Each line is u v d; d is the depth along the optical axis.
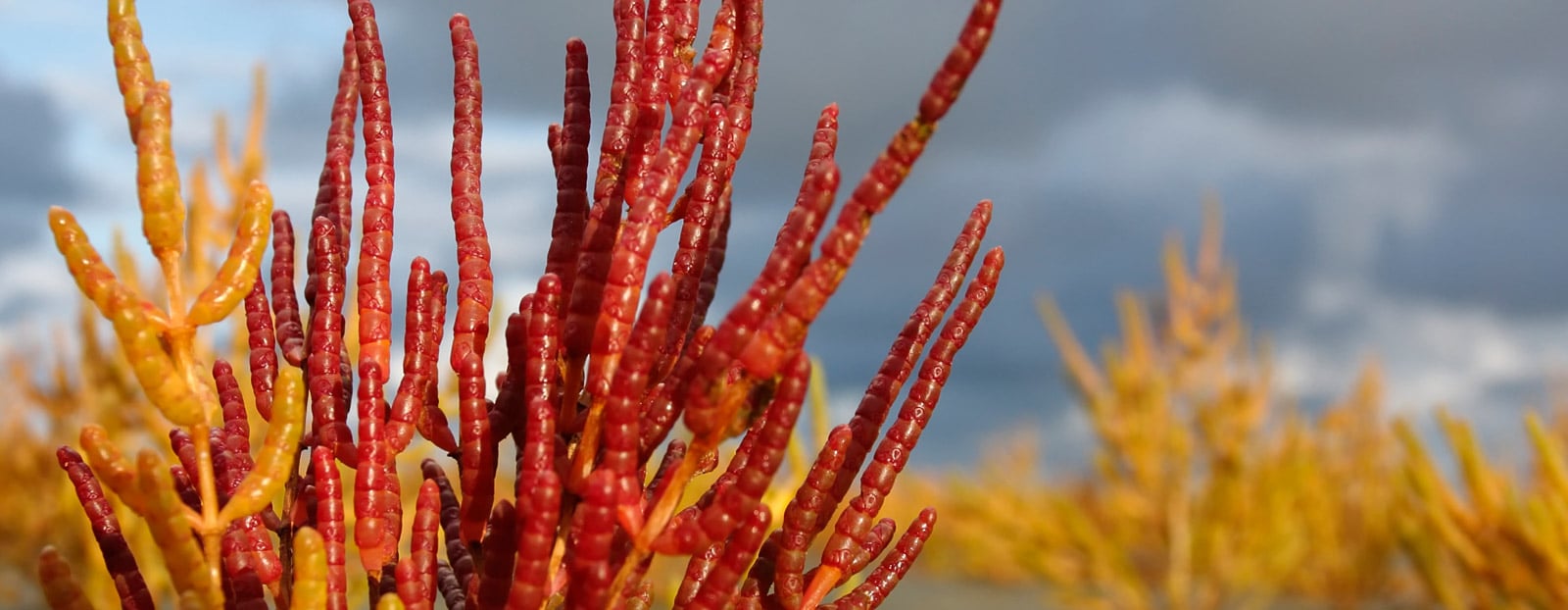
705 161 0.26
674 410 0.25
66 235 0.23
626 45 0.26
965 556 1.99
